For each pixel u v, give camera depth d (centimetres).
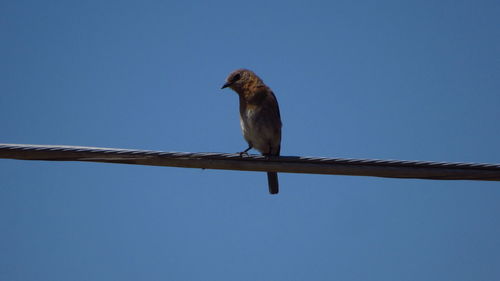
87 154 1114
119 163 1143
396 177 1159
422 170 1147
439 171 1142
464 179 1144
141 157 1140
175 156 1152
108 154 1123
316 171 1167
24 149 1090
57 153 1103
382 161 1149
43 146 1098
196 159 1166
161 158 1148
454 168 1138
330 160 1162
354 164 1155
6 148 1084
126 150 1131
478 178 1138
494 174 1131
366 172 1155
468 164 1137
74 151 1109
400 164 1146
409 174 1148
